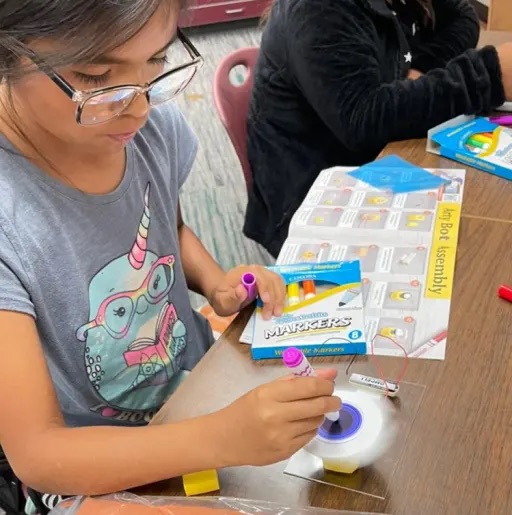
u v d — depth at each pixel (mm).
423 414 683
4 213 746
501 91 1309
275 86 1513
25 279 752
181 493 642
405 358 758
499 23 2461
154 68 697
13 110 751
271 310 842
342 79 1351
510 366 733
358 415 685
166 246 954
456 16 1705
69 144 793
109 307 866
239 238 2355
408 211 1014
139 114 705
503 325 791
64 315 819
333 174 1143
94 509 631
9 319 704
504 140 1180
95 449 646
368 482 623
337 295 851
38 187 783
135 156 913
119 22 594
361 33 1371
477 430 662
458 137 1204
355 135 1354
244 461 625
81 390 875
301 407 617
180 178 1018
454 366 740
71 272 813
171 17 650
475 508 590
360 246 949
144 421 958
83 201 823
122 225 875
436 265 896
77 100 643
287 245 969
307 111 1514
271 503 614
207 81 3646
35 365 695
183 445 636
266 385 641
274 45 1480
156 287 934
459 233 961
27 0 582
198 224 2471
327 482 630
